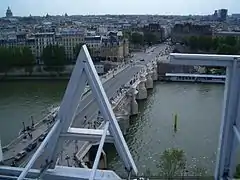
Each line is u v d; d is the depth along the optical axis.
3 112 146.75
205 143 111.25
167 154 84.62
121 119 121.88
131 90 156.25
